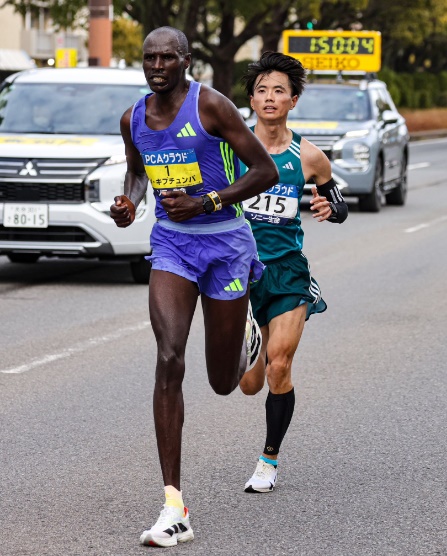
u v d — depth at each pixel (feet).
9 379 68.69
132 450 54.80
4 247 100.53
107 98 111.14
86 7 319.47
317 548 42.39
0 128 108.17
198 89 43.37
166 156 43.70
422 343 80.89
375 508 47.01
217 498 48.19
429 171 263.70
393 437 57.57
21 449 54.70
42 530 43.93
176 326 43.45
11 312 91.04
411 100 571.69
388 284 106.52
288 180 49.47
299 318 49.29
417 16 457.68
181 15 309.01
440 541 43.29
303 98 176.55
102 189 99.66
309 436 57.67
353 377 70.59
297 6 369.09
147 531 42.27
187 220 44.21
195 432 58.18
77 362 73.46
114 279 109.70
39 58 535.19
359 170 167.94
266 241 49.70
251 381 51.44
